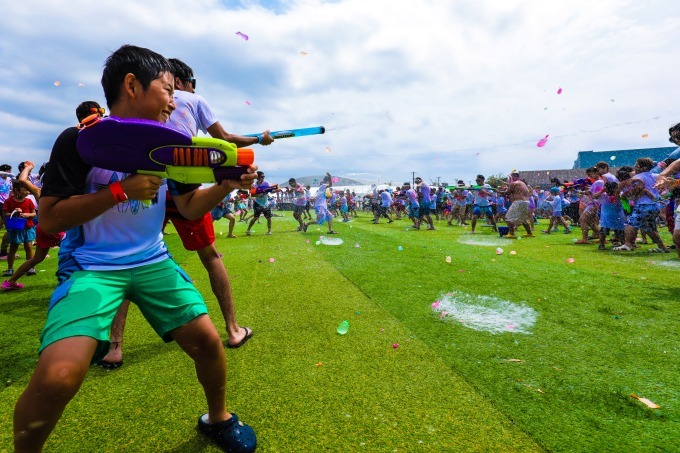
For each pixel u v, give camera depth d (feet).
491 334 8.53
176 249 23.13
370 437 5.04
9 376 6.98
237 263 17.98
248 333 8.52
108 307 3.91
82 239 4.26
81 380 3.45
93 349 3.62
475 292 11.89
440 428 5.20
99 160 3.53
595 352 7.52
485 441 4.91
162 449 4.87
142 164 3.62
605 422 5.26
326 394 6.12
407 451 4.75
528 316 9.66
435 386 6.31
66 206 3.51
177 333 4.46
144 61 3.92
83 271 4.03
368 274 14.74
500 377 6.57
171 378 6.73
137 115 3.96
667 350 7.56
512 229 29.04
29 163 12.85
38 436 3.34
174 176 3.76
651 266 16.11
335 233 31.94
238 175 3.90
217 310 10.62
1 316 10.58
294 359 7.41
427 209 37.35
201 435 5.16
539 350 7.65
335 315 9.98
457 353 7.55
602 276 13.88
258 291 12.58
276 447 4.87
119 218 4.24
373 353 7.62
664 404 5.66
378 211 48.39
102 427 5.34
